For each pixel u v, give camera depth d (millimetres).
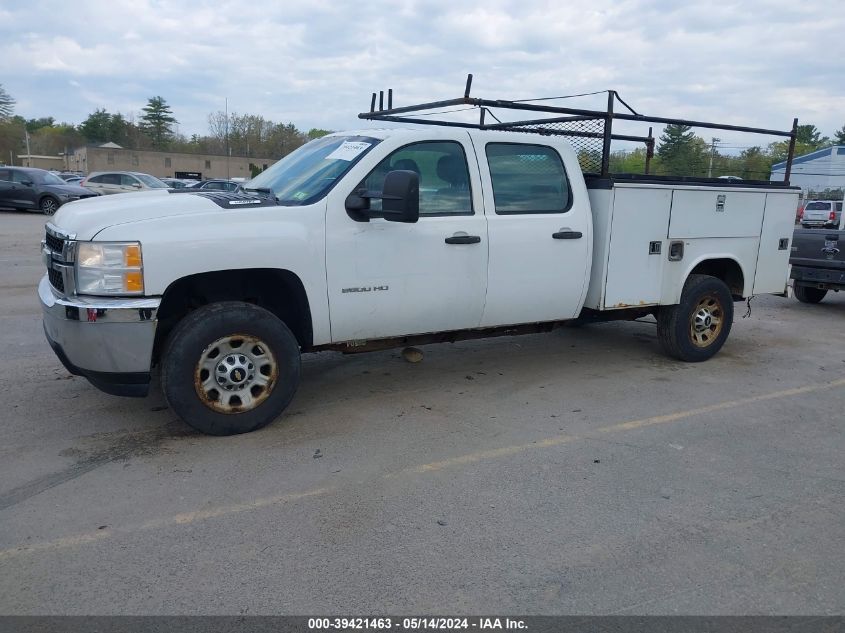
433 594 3066
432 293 5332
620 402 5762
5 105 98125
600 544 3506
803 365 7164
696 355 7023
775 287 7457
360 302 5059
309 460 4430
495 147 5617
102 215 4426
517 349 7500
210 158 89188
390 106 6629
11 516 3658
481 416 5336
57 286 4625
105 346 4305
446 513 3785
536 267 5773
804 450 4832
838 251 10000
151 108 119188
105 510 3736
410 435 4902
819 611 3023
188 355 4516
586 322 6738
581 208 5984
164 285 4355
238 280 4988
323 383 6094
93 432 4809
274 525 3617
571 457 4590
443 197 5363
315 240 4809
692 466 4496
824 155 42938
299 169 5406
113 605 2941
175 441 4680
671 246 6492
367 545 3447
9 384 5797
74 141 124250
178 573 3176
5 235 18031
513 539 3533
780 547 3525
